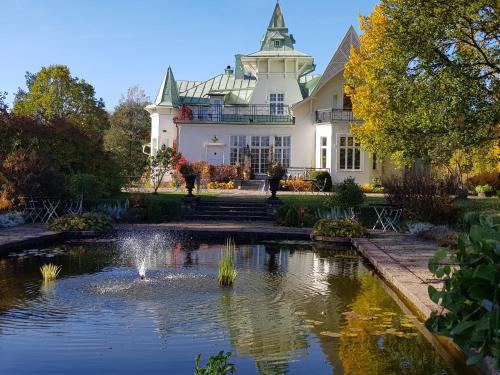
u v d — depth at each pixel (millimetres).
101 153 22172
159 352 5441
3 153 18734
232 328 6309
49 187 18016
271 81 36875
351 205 18234
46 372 4867
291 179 31734
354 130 25031
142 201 20266
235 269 10422
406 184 17594
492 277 3914
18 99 40812
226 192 27547
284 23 38531
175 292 8195
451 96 15281
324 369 5027
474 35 16750
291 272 10141
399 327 6363
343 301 7727
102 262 11016
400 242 13609
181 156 33219
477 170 28578
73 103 35500
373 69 19453
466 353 5129
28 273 9664
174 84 40625
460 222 15594
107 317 6734
